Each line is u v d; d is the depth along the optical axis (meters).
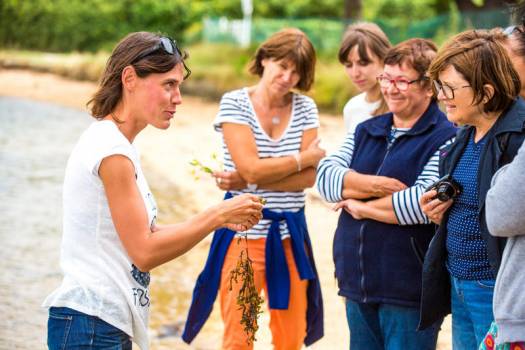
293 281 4.41
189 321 4.46
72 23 31.22
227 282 4.33
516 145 3.02
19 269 6.89
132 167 2.98
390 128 3.83
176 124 15.73
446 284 3.41
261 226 4.37
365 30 4.58
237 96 4.46
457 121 3.20
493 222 2.81
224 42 24.72
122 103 3.10
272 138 4.49
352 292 3.77
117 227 2.97
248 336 4.28
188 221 3.07
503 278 2.84
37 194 9.82
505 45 3.33
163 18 31.17
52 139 14.25
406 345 3.67
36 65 26.97
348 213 3.82
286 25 23.02
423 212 3.35
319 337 4.55
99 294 2.96
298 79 4.43
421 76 3.66
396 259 3.64
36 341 5.39
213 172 4.43
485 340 3.03
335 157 3.96
